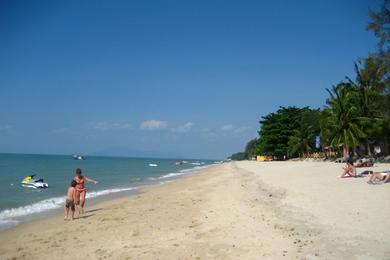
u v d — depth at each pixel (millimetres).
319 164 51188
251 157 171625
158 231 11797
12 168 73938
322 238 9523
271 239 9820
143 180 44125
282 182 25000
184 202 18781
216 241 10031
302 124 84312
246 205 15969
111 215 15727
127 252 9500
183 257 8789
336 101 53031
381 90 31516
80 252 9852
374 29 25484
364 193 16391
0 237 12508
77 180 16797
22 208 19734
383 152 54469
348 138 51469
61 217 16344
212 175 47906
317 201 15195
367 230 9961
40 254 9922
